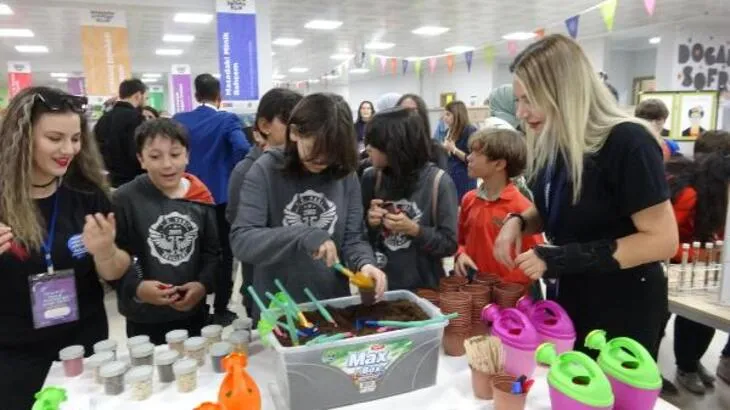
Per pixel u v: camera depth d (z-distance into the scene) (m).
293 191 1.38
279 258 1.26
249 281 2.05
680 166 2.47
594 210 1.24
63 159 1.32
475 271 1.71
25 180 1.30
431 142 1.81
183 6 6.12
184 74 12.24
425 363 1.12
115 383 1.12
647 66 12.63
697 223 2.35
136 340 1.28
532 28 9.01
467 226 2.03
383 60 13.68
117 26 6.69
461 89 15.20
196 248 1.95
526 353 1.12
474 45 11.07
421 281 1.73
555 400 0.97
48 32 8.99
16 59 12.73
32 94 1.29
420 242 1.62
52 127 1.28
